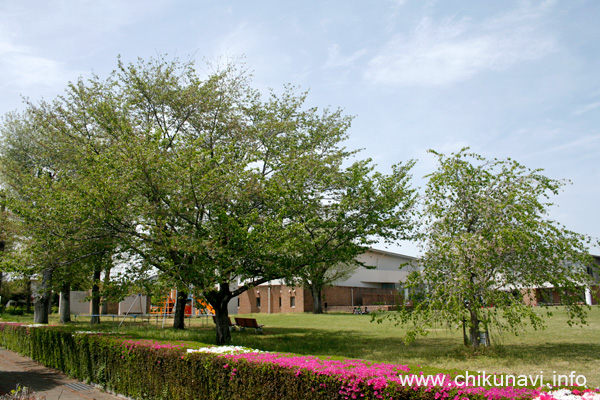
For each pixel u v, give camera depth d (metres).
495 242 11.30
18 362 14.05
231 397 6.38
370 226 14.57
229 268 12.70
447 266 11.64
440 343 15.02
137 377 8.59
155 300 13.38
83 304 45.47
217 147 13.43
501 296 10.99
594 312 26.00
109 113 15.73
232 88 18.05
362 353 13.12
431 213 12.35
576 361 10.44
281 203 14.20
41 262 12.08
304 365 5.66
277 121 17.45
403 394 4.61
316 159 15.74
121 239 12.59
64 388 10.09
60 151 17.53
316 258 14.16
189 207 13.13
